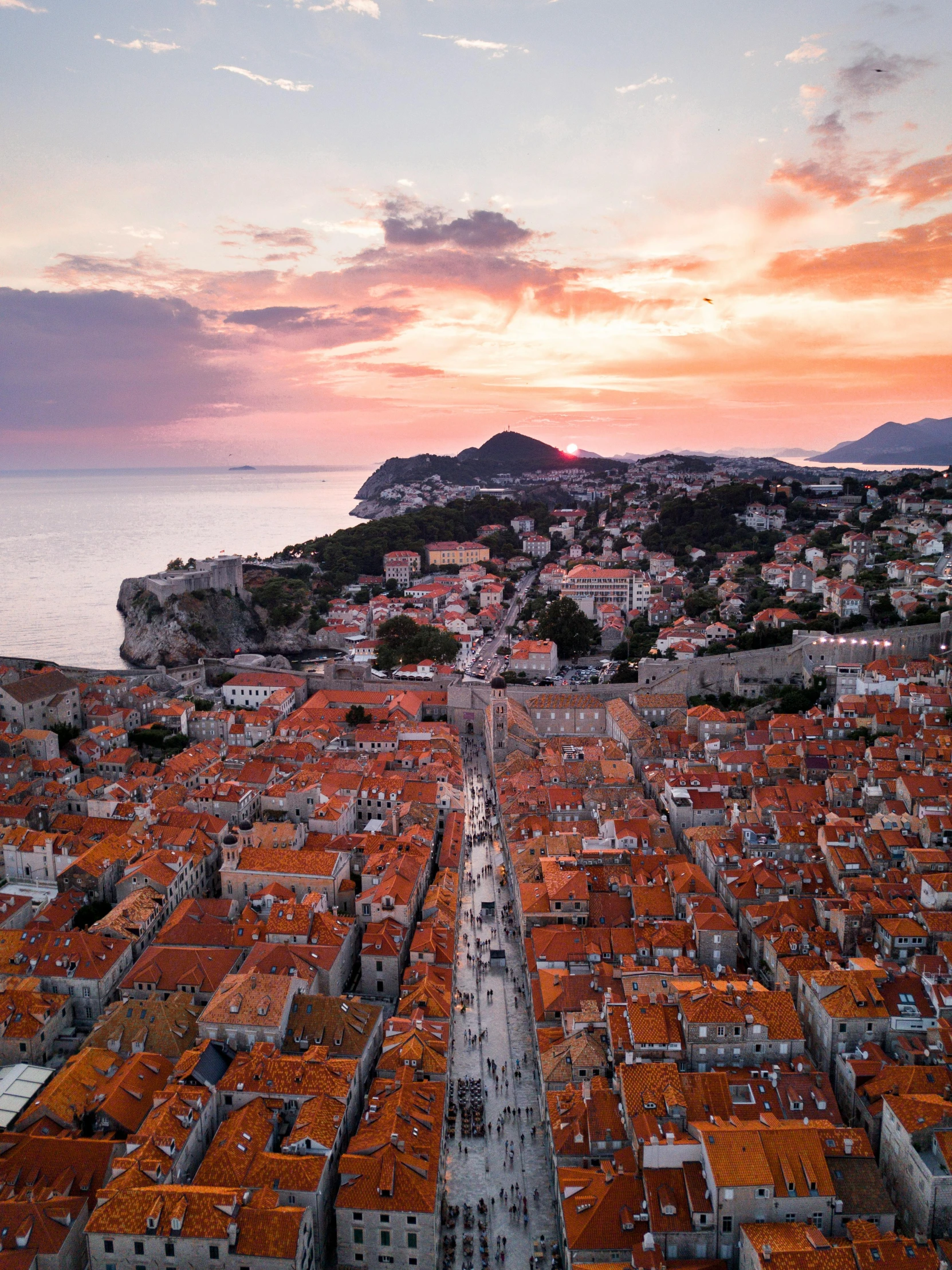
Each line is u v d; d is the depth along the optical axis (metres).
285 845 191.38
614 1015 135.38
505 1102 136.00
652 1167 107.38
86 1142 110.50
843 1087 126.00
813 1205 102.06
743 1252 98.75
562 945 155.38
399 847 191.00
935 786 187.75
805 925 158.50
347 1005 139.88
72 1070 123.62
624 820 197.25
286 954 148.75
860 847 173.62
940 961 137.00
